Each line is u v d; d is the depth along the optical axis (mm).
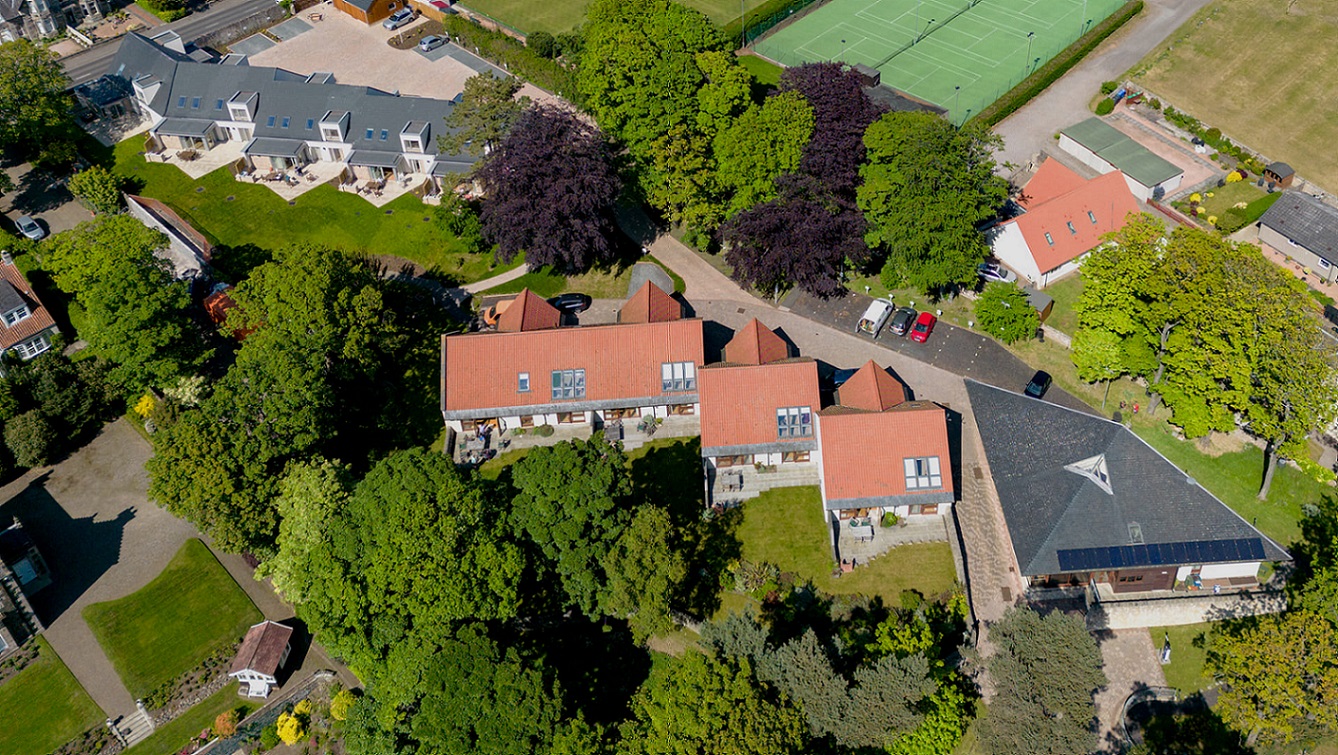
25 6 158625
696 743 61562
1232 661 68438
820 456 84438
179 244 115000
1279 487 85750
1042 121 131625
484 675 65750
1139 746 69375
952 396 94500
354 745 71750
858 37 150125
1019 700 65750
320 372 87375
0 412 94938
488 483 76812
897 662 64812
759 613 78062
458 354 91875
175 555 88312
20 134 127688
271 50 153250
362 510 73875
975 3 157125
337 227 118062
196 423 81375
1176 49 142750
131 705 78812
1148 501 77625
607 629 79000
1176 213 116000
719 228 105875
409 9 159375
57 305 108125
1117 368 89938
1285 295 81938
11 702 79188
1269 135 126375
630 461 89688
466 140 114812
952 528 81812
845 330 101750
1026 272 106188
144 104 134750
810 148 101500
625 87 106875
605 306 106625
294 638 82125
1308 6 147250
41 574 86938
